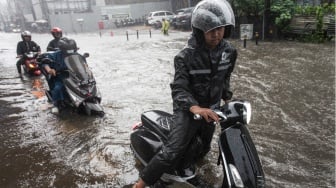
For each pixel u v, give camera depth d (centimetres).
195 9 242
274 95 619
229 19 235
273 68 868
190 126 265
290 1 1469
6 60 1390
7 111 613
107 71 955
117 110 580
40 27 4125
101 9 4088
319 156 384
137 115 548
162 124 334
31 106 640
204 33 237
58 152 430
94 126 509
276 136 439
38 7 4656
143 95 666
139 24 3972
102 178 361
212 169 364
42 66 586
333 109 532
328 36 1355
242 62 981
